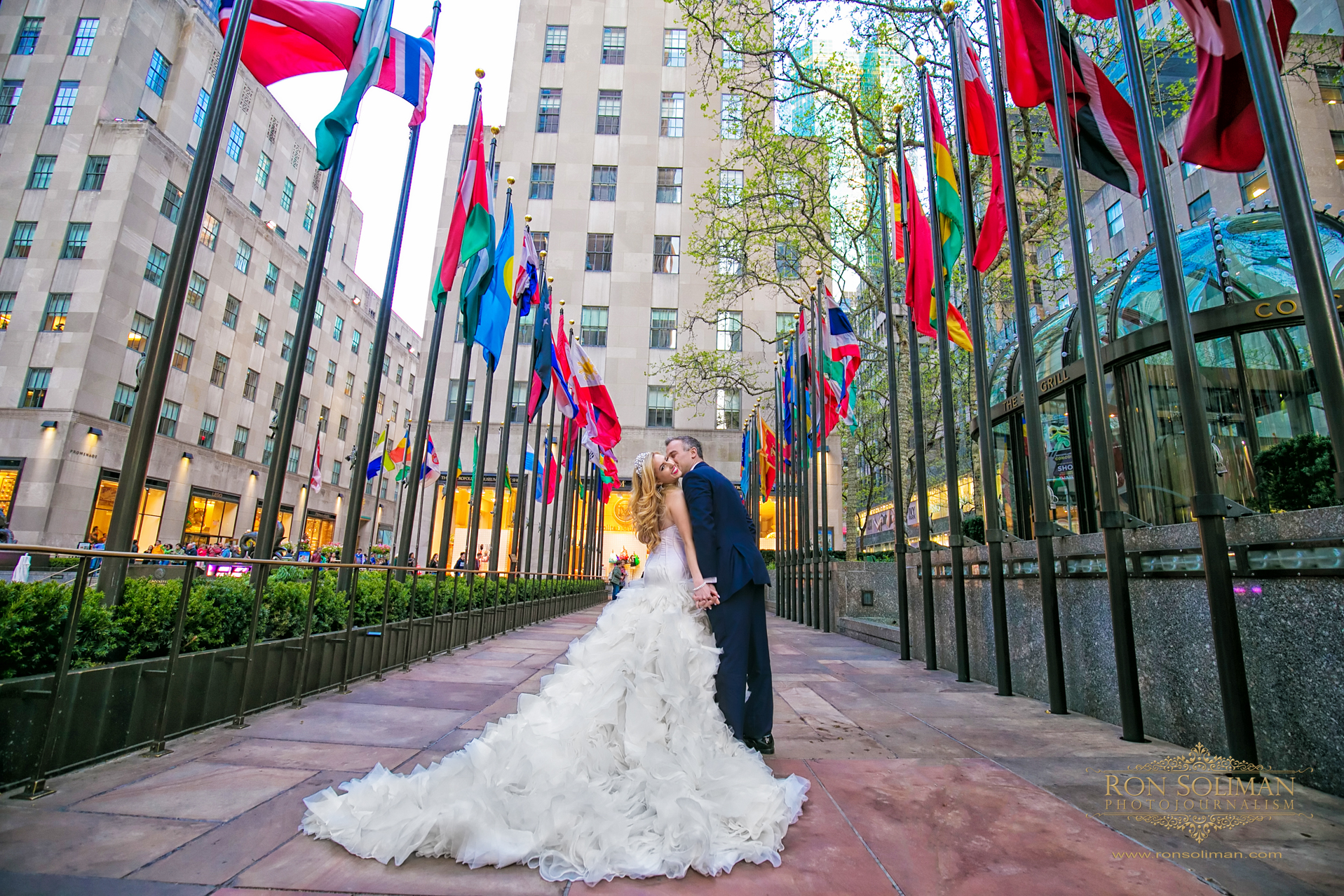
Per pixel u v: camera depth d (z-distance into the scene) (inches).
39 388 1187.9
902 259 368.5
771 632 555.2
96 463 1213.7
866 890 87.6
